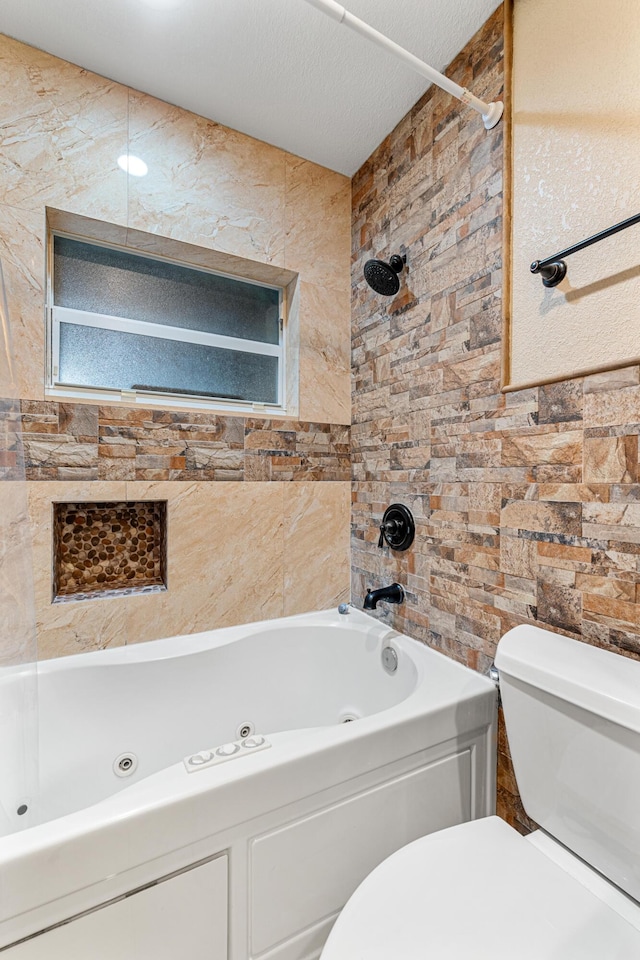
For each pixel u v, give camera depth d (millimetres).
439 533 1483
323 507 1901
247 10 1226
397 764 1050
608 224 992
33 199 1368
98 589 1567
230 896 850
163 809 782
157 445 1574
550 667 897
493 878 788
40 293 1391
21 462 1020
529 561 1174
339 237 1927
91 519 1579
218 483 1683
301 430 1851
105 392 1557
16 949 679
